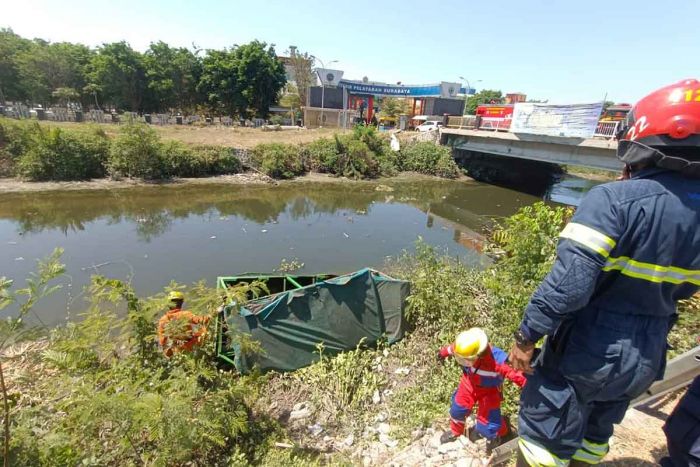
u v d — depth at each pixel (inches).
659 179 52.4
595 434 68.4
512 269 216.7
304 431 173.8
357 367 218.8
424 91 1683.1
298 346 222.4
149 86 1362.0
